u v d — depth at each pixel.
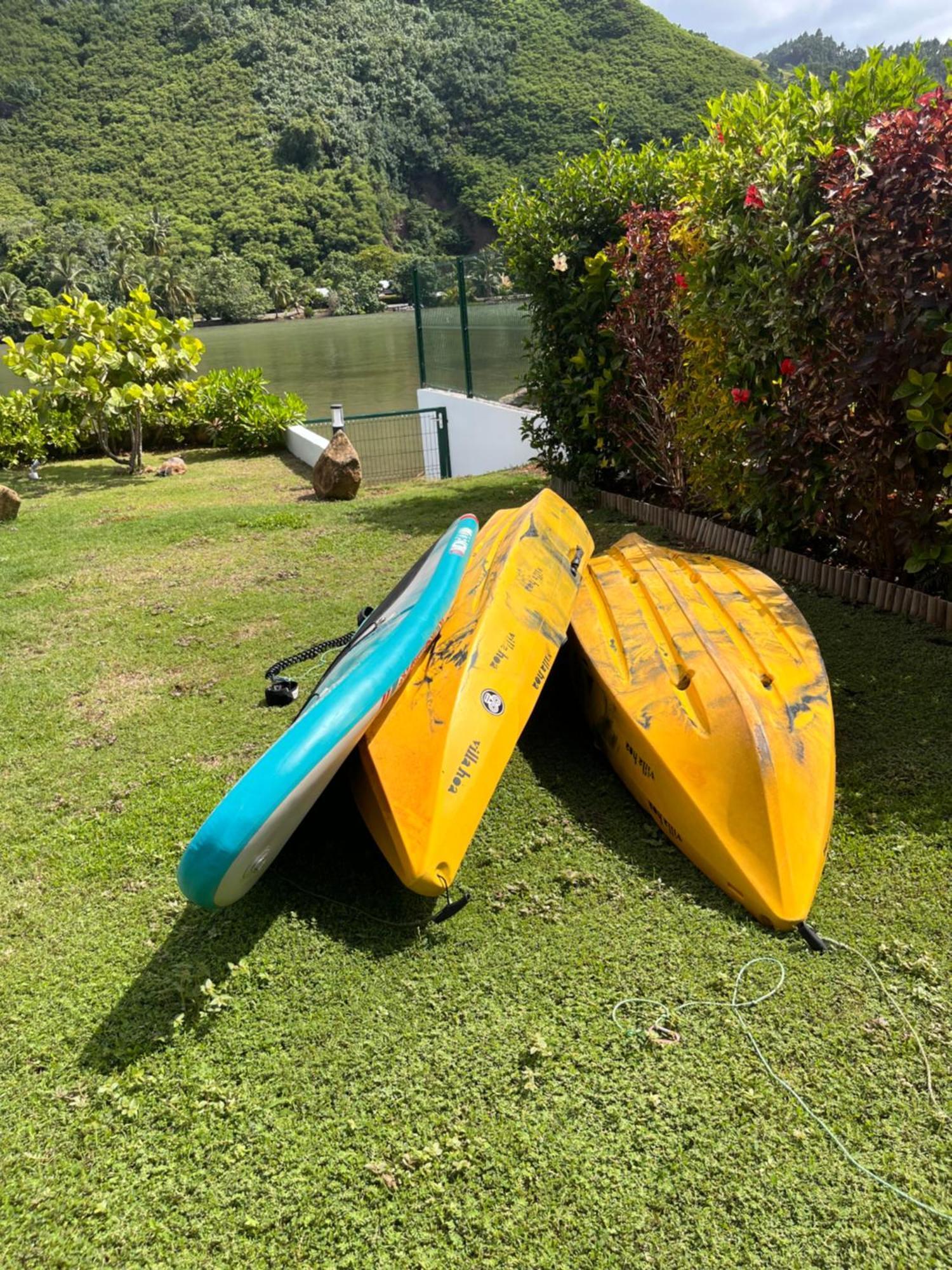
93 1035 2.85
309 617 6.52
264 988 2.97
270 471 14.02
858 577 5.86
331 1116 2.49
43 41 177.62
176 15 185.62
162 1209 2.28
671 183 8.52
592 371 9.13
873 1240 2.06
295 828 3.25
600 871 3.41
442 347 16.08
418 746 3.46
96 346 13.71
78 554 8.78
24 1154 2.46
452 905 3.25
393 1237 2.15
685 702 3.67
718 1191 2.19
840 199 4.94
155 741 4.82
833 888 3.20
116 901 3.52
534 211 9.34
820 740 3.51
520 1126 2.40
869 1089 2.43
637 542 5.76
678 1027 2.68
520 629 4.21
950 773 3.80
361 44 178.88
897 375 4.97
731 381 6.48
